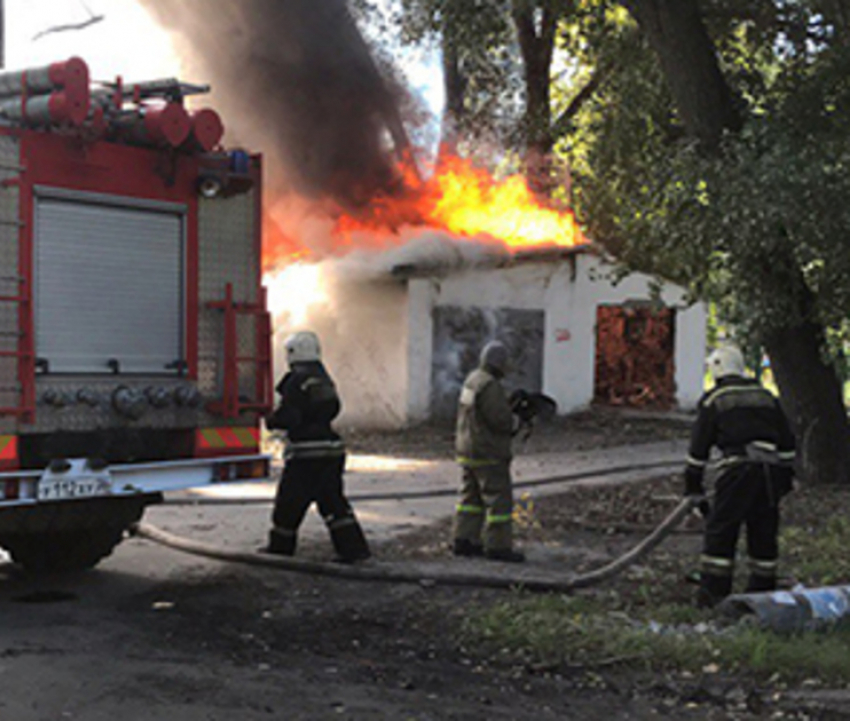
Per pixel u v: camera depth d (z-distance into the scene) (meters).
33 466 6.45
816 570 7.59
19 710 4.56
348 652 5.74
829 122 11.07
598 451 15.83
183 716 4.57
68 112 6.09
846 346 12.32
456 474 13.22
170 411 6.95
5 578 7.41
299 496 7.71
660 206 11.84
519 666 5.54
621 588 7.07
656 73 12.88
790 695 5.05
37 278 6.25
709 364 6.77
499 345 8.03
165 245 6.95
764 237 10.13
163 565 7.82
